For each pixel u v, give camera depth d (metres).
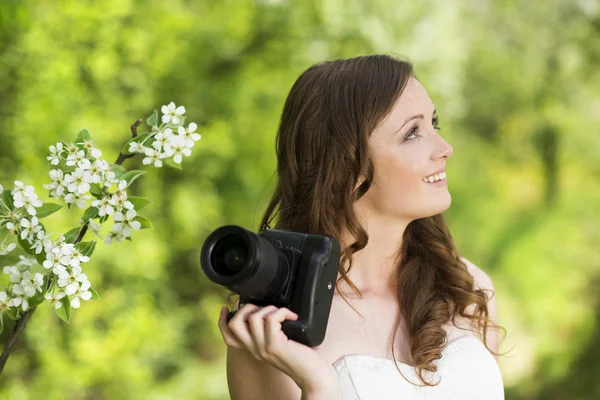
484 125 7.84
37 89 4.54
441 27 5.66
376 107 1.75
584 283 6.18
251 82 5.65
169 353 5.53
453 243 2.06
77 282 1.38
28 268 1.43
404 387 1.73
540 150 7.61
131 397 4.96
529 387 5.76
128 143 1.47
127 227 1.44
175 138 1.47
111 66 4.82
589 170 7.40
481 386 1.81
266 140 5.74
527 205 7.37
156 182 5.43
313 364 1.41
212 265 1.32
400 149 1.75
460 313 1.93
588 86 7.44
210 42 5.47
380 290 1.93
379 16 5.39
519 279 6.29
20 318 1.45
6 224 1.40
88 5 4.67
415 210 1.78
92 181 1.41
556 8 7.35
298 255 1.43
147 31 5.07
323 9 5.34
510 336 5.98
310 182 1.84
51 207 1.43
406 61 1.83
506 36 7.54
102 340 4.73
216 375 5.68
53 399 4.55
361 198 1.82
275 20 5.54
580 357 5.82
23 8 4.33
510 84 7.64
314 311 1.41
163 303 5.45
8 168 4.55
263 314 1.39
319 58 5.45
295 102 1.88
